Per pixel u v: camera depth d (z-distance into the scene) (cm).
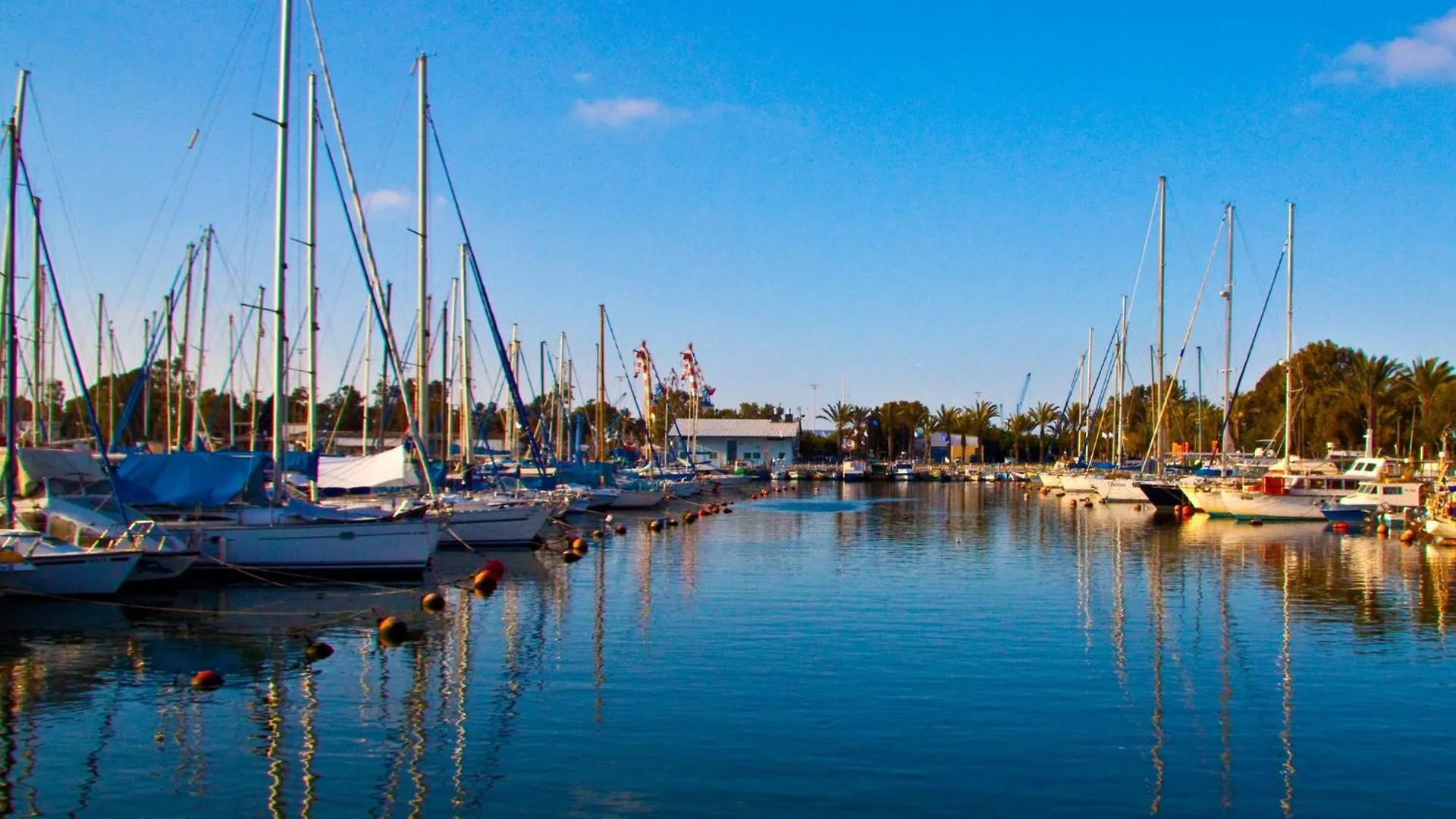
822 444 16825
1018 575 3616
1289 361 6506
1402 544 4688
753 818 1405
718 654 2306
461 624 2625
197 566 3097
